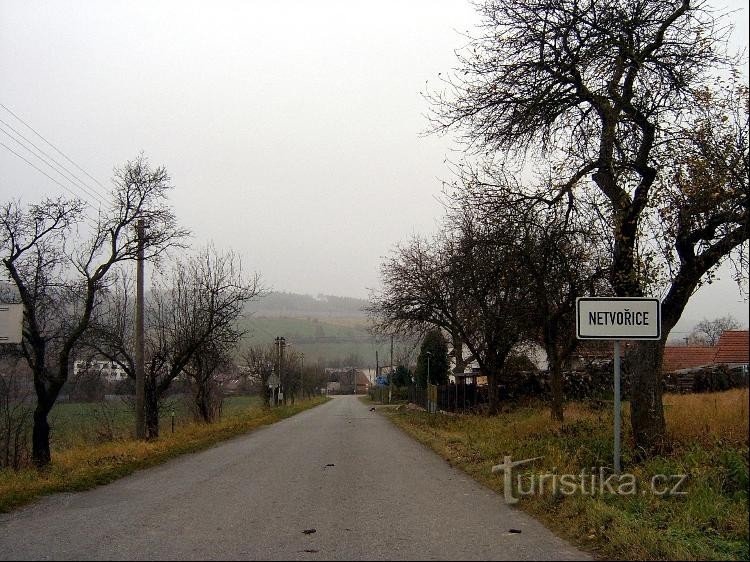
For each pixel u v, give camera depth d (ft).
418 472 44.06
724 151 35.63
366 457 54.60
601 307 32.12
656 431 37.42
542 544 23.85
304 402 250.57
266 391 178.19
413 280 97.45
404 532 26.09
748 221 34.22
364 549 23.50
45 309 60.23
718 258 36.06
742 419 40.09
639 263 38.01
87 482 41.47
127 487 40.40
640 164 39.19
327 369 451.94
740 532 23.17
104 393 109.19
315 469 47.03
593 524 25.04
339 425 106.11
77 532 27.53
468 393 116.67
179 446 65.21
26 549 24.62
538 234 48.14
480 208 48.37
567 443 44.21
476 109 44.70
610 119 39.91
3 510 33.19
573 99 42.37
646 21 40.32
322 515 29.86
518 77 43.09
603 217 41.06
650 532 23.16
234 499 34.63
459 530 26.23
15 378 71.00
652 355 37.93
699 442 36.47
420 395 174.81
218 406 128.57
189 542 24.99
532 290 58.54
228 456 58.18
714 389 84.38
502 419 80.18
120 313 86.38
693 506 26.27
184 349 88.94
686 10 39.75
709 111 37.45
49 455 58.90
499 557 22.11
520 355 114.83
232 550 23.63
